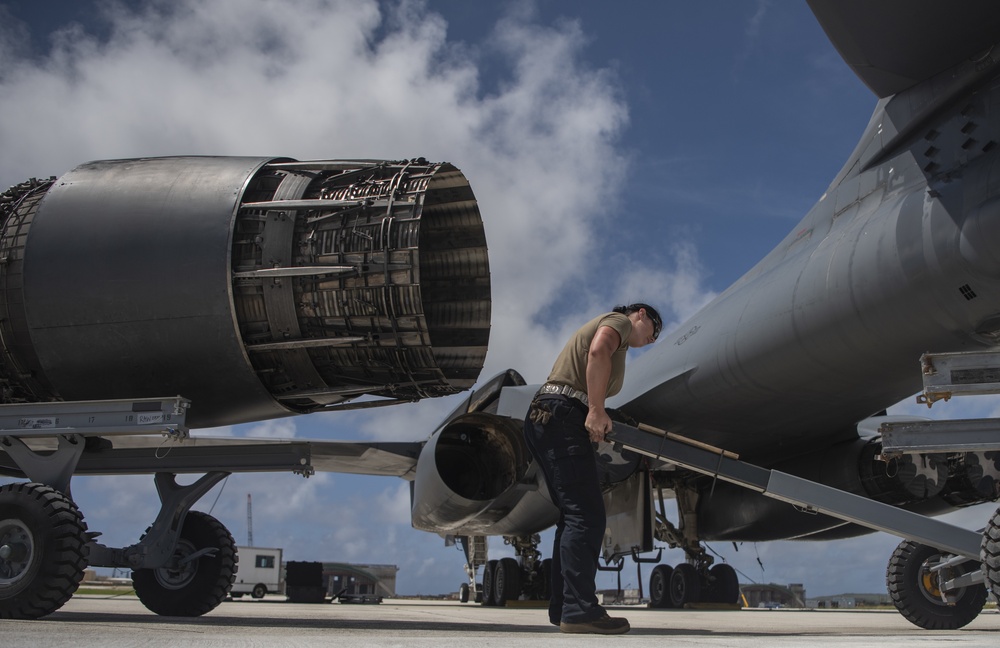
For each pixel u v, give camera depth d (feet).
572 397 11.16
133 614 18.15
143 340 15.40
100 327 15.40
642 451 15.12
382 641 8.30
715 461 15.24
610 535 35.14
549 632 12.35
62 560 13.28
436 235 17.75
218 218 15.48
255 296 15.51
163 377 15.76
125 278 15.29
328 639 8.55
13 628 10.43
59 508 13.55
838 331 23.07
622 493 33.99
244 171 16.25
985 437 11.27
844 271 22.61
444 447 34.30
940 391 11.09
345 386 16.51
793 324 24.48
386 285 15.11
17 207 16.43
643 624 19.86
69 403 14.39
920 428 11.49
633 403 31.91
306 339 15.65
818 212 26.37
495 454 34.17
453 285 17.72
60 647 7.03
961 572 16.60
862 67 20.74
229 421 17.38
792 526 33.73
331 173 16.75
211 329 15.29
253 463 16.58
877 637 10.04
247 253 15.62
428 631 12.34
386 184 15.96
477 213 17.51
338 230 15.55
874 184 23.41
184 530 17.39
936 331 20.76
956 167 19.94
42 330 15.55
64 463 14.42
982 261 18.52
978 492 26.32
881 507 14.69
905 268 20.53
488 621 19.66
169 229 15.43
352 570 138.92
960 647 7.77
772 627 18.28
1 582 13.35
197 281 15.21
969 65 19.44
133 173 16.33
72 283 15.39
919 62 19.99
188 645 7.43
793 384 25.88
